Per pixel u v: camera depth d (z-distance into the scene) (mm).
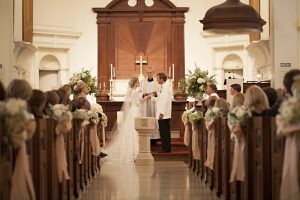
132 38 20719
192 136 12773
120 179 11656
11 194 5582
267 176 6539
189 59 20625
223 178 8828
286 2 13242
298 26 13227
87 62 20438
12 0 13320
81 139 9938
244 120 7074
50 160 7074
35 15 19484
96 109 14391
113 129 16797
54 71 20172
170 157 15438
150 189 10031
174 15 20641
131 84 15828
